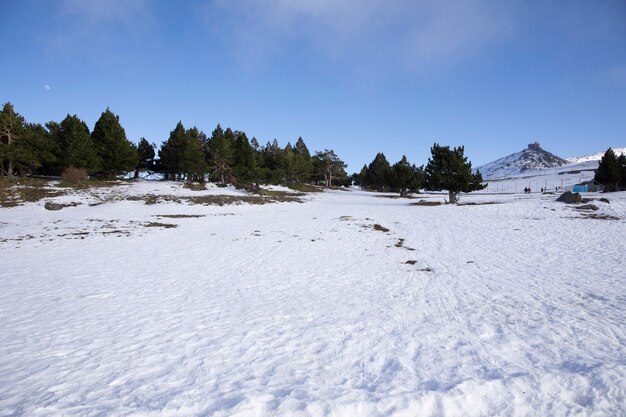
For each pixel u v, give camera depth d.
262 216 30.81
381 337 6.76
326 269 13.48
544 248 16.39
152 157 56.62
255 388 4.77
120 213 29.14
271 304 9.16
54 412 4.20
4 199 30.59
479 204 37.00
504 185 107.06
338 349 6.19
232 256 15.78
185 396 4.56
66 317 7.93
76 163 39.94
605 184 50.44
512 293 9.90
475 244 18.02
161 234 21.39
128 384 4.93
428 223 25.83
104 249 16.78
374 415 4.16
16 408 4.28
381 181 81.06
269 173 55.25
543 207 30.31
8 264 13.38
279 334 6.94
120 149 44.03
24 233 19.81
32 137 37.88
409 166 62.31
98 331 7.07
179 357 5.86
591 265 12.98
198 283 11.38
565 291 9.91
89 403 4.41
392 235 21.47
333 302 9.36
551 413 4.25
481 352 5.98
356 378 5.09
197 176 50.03
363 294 10.16
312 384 4.89
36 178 40.22
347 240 19.88
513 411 4.29
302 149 86.38
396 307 8.84
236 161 54.97
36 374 5.22
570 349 6.03
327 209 36.78
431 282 11.43
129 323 7.58
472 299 9.45
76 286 10.67
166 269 13.23
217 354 5.98
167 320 7.80
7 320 7.68
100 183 41.97
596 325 7.16
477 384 4.74
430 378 5.05
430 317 8.01
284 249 17.42
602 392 4.59
